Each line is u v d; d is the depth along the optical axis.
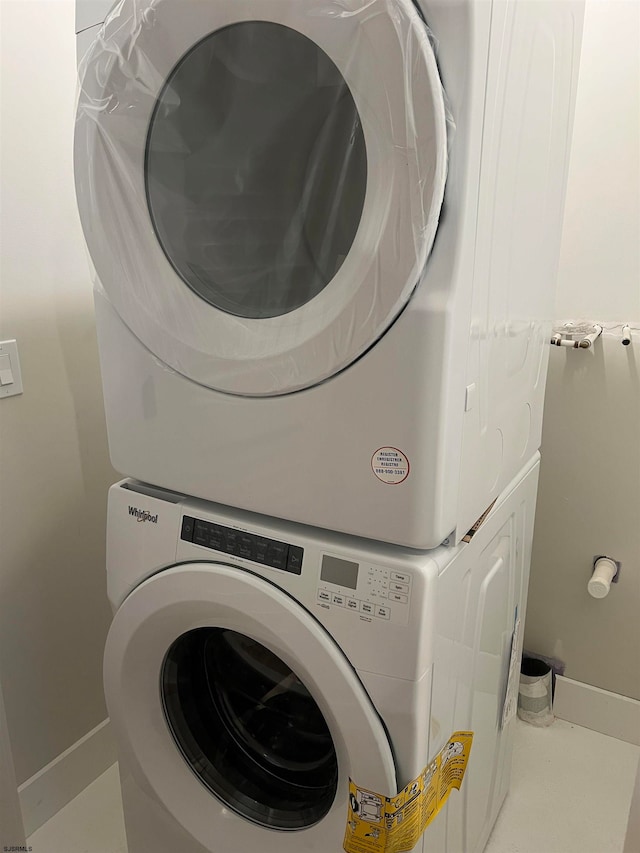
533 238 0.99
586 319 1.50
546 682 1.74
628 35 1.33
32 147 1.26
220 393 0.89
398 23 0.65
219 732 1.18
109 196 0.89
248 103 0.80
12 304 1.27
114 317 0.95
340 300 0.76
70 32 1.29
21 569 1.37
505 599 1.21
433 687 0.88
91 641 1.56
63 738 1.52
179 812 1.11
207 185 0.86
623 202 1.41
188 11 0.76
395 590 0.82
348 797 0.92
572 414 1.56
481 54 0.68
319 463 0.84
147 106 0.84
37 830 1.47
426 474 0.77
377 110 0.69
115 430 1.02
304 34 0.71
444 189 0.70
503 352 0.94
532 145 0.90
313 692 0.91
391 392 0.76
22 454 1.34
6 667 1.37
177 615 0.99
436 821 1.04
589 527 1.62
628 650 1.66
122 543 1.05
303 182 0.79
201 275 0.90
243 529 0.92
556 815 1.50
